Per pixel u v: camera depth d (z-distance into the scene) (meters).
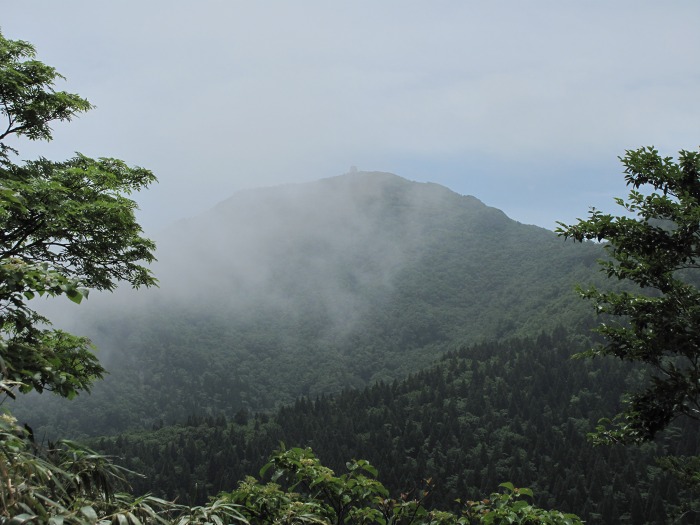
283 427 109.25
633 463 78.25
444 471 85.50
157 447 100.50
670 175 11.05
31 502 2.54
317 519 4.09
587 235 11.62
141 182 14.24
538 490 76.69
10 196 4.27
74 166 13.24
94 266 12.76
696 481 11.76
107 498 3.27
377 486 4.54
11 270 3.19
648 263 11.48
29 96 12.30
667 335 10.73
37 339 7.53
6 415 2.75
